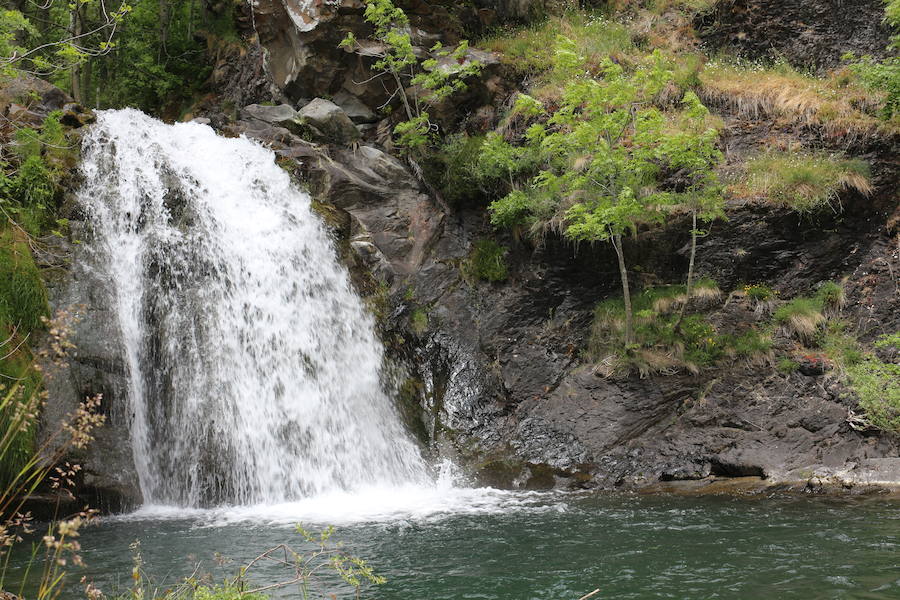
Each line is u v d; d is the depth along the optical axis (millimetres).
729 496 12047
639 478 13758
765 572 7652
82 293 13273
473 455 15195
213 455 13195
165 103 26297
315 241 17359
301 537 9844
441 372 16750
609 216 14602
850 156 16891
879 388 13391
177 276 14734
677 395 14836
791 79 19219
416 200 19000
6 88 15984
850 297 15531
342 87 21109
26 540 9984
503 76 20656
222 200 16547
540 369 16344
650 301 16234
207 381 13797
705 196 15273
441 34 21781
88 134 15859
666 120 17734
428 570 8172
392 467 15156
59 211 14258
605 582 7594
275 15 21312
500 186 18422
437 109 20125
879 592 6867
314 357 15688
